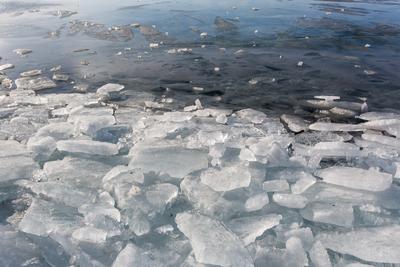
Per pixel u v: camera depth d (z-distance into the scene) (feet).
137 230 11.47
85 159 15.42
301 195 13.14
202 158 14.99
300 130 18.79
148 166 14.52
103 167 14.80
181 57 31.07
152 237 11.47
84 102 21.85
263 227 11.34
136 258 10.25
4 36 39.14
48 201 12.78
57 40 37.37
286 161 15.02
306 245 11.03
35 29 42.06
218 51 32.60
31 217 11.72
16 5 59.36
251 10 49.80
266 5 53.88
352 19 43.37
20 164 14.89
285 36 36.91
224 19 44.24
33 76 27.17
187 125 18.28
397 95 23.22
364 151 16.08
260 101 22.48
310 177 13.83
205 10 50.29
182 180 13.93
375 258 10.48
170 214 12.48
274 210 12.54
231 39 36.22
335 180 13.82
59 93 24.06
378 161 15.49
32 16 49.42
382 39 35.37
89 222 11.51
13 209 12.80
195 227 11.20
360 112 20.97
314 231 11.84
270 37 36.68
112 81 25.94
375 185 13.28
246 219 11.84
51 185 13.32
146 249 10.98
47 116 20.12
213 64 29.09
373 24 40.81
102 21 45.16
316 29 39.22
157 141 16.66
